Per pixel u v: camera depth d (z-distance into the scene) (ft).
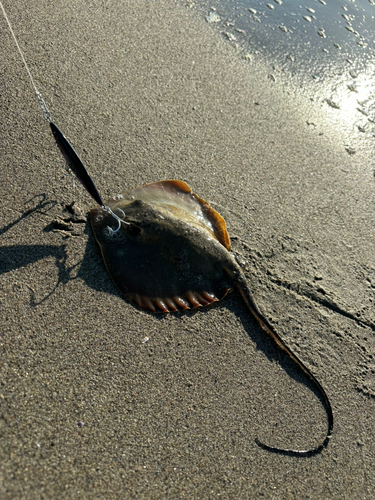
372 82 2.69
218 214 1.71
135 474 1.18
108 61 2.17
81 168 1.43
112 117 1.95
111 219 1.54
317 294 1.66
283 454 1.30
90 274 1.47
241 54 2.57
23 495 1.08
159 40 2.41
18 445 1.14
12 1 2.26
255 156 2.05
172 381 1.34
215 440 1.28
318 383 1.43
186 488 1.19
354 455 1.35
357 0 3.52
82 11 2.37
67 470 1.14
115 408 1.26
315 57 2.74
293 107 2.36
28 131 1.77
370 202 2.04
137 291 1.46
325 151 2.19
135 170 1.81
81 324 1.37
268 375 1.43
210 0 2.92
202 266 1.53
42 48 2.09
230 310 1.53
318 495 1.27
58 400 1.23
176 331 1.44
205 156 1.96
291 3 3.21
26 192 1.61
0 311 1.33
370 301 1.71
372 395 1.47
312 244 1.81
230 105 2.23
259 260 1.70
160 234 1.51
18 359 1.26
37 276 1.42
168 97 2.14
